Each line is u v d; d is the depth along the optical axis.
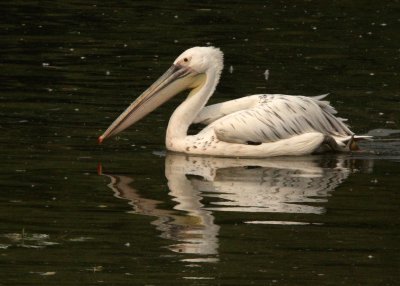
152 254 10.85
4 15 24.97
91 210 12.29
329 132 15.75
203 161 14.89
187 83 15.86
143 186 13.38
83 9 26.12
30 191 12.93
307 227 11.83
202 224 11.88
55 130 15.95
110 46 22.06
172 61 20.83
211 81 15.88
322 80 19.50
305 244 11.25
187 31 23.70
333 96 18.39
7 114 16.70
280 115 15.45
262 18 25.41
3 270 10.27
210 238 11.38
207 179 13.83
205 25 24.44
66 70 19.89
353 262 10.73
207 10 26.31
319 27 24.44
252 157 15.25
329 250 11.06
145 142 15.78
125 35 23.17
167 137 15.45
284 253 10.97
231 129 15.22
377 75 20.00
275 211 12.43
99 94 18.19
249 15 25.78
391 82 19.47
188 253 10.90
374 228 11.85
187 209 12.42
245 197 13.00
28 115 16.70
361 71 20.31
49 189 13.05
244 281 10.12
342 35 23.62
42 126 16.12
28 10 25.70
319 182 13.77
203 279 10.15
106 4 26.88
